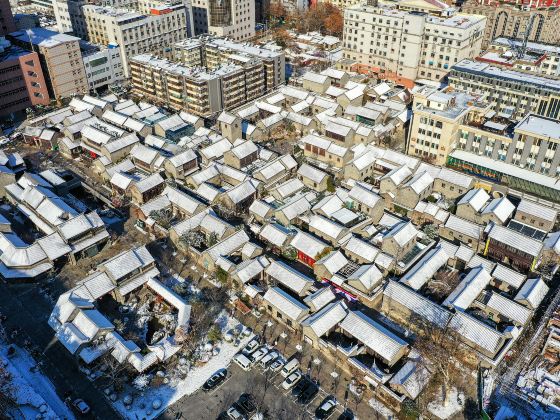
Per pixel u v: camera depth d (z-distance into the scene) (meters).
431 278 97.75
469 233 106.69
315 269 100.00
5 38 170.88
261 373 82.88
